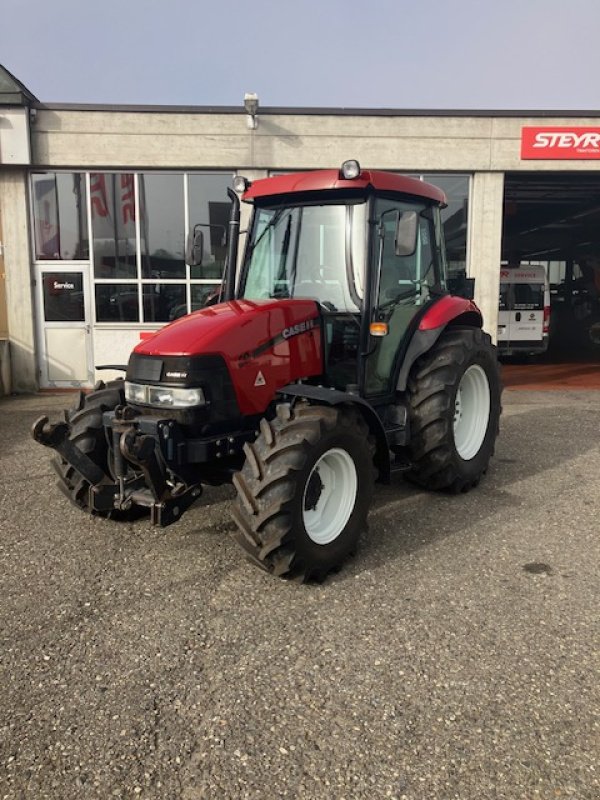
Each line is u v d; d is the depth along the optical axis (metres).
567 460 6.42
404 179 4.66
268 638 3.21
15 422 8.48
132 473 4.14
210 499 5.22
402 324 4.91
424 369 5.01
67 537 4.48
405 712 2.66
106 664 3.00
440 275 5.43
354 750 2.45
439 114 10.79
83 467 4.10
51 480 5.80
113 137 10.62
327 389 3.97
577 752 2.43
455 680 2.86
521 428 7.98
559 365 15.95
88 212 10.96
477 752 2.43
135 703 2.72
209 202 11.02
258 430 4.15
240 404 4.02
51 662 3.01
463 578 3.85
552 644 3.14
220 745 2.48
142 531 4.58
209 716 2.64
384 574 3.91
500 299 16.05
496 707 2.69
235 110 10.63
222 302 4.88
